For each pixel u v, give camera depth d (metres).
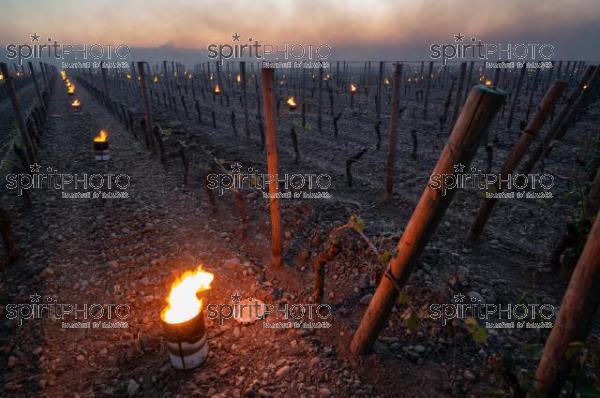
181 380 3.55
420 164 11.21
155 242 6.48
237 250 6.21
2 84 35.78
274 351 3.89
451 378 3.48
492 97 2.30
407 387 3.38
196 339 3.55
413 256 2.94
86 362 3.86
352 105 24.03
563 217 7.11
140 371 3.70
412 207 7.97
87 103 30.14
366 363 3.63
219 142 14.86
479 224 6.13
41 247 6.41
